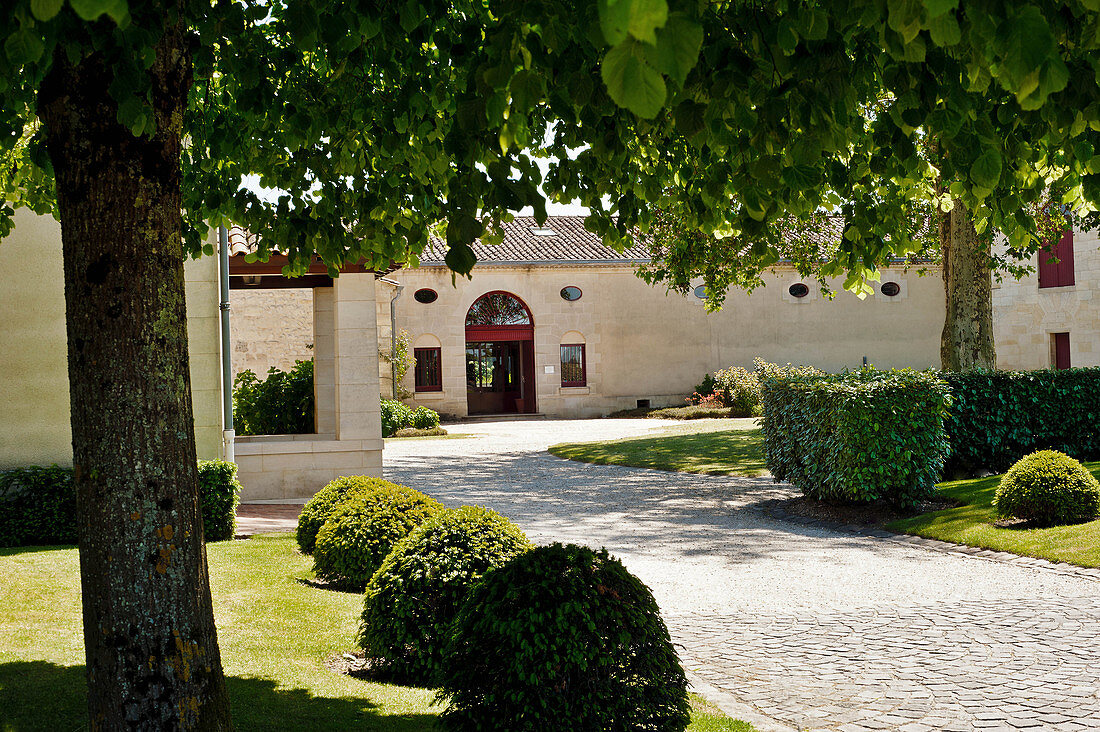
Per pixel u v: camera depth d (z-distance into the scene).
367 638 5.35
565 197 4.93
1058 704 4.66
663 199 5.99
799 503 11.87
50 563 7.49
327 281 14.56
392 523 7.31
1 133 4.59
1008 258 24.09
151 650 3.03
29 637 5.38
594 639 3.83
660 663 3.93
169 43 3.11
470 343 32.69
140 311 3.04
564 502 12.83
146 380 3.05
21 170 6.22
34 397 9.69
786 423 12.02
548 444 22.73
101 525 3.03
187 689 3.09
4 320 9.65
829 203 5.32
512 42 2.55
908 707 4.71
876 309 33.62
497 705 3.84
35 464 9.66
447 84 4.90
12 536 8.83
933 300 33.94
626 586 4.05
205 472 9.33
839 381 11.12
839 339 33.47
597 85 3.18
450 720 3.98
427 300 31.36
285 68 5.05
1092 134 3.55
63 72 2.96
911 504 10.55
